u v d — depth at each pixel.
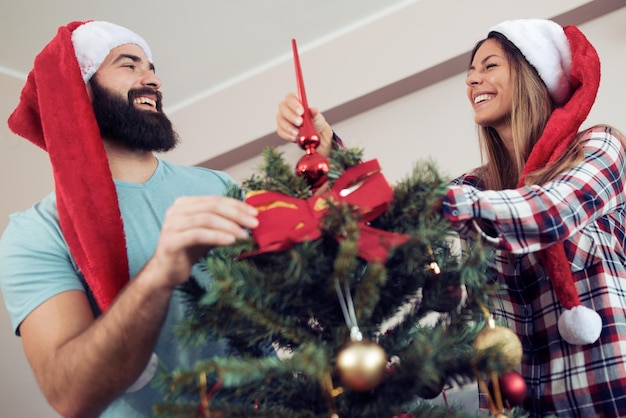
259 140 2.68
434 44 2.34
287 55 2.65
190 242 0.68
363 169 0.76
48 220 1.08
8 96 2.51
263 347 0.80
